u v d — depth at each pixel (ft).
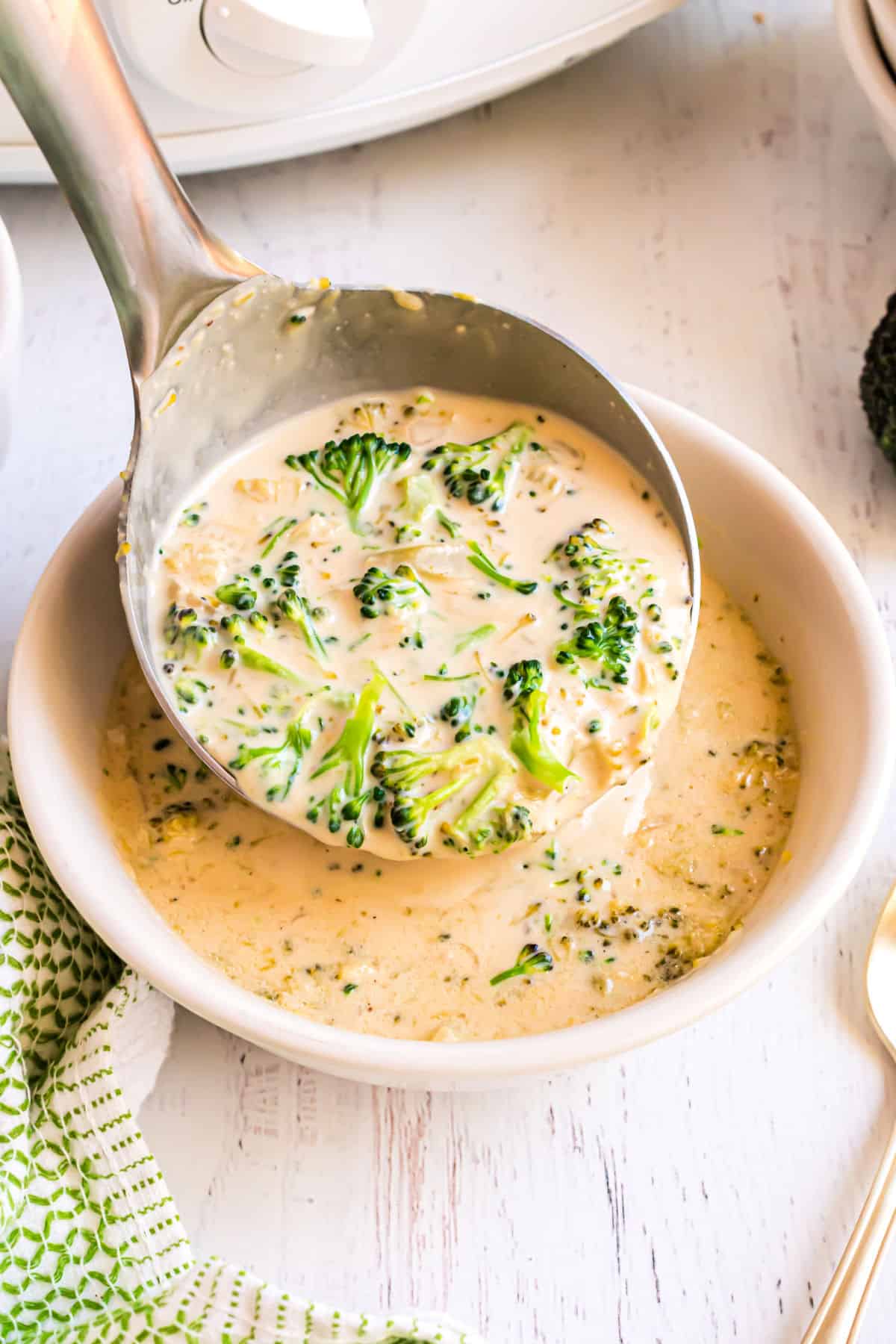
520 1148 1.44
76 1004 1.45
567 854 1.45
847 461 1.72
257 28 1.63
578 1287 1.40
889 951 1.49
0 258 1.47
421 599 1.45
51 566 1.47
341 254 1.86
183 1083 1.47
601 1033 1.32
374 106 1.81
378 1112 1.46
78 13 1.34
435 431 1.54
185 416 1.47
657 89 1.97
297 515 1.50
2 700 1.60
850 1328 1.36
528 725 1.41
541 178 1.91
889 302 1.70
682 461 1.54
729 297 1.82
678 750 1.49
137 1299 1.37
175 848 1.46
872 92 1.75
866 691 1.43
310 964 1.42
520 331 1.50
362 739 1.40
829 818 1.40
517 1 1.78
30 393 1.77
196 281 1.43
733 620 1.55
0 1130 1.38
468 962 1.42
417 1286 1.40
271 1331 1.36
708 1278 1.40
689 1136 1.45
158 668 1.43
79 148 1.36
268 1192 1.43
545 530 1.49
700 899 1.44
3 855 1.43
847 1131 1.45
